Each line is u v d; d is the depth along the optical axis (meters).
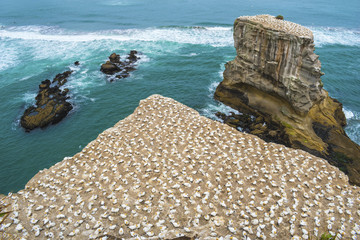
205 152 19.45
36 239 13.72
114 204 15.55
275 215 14.80
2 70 53.16
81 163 19.02
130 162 18.81
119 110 40.66
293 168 18.28
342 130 32.38
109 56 57.81
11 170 30.03
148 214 14.90
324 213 14.97
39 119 36.72
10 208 15.42
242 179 17.25
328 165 18.69
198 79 49.69
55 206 15.50
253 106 36.91
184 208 15.12
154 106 25.58
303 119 31.61
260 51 32.78
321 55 60.94
